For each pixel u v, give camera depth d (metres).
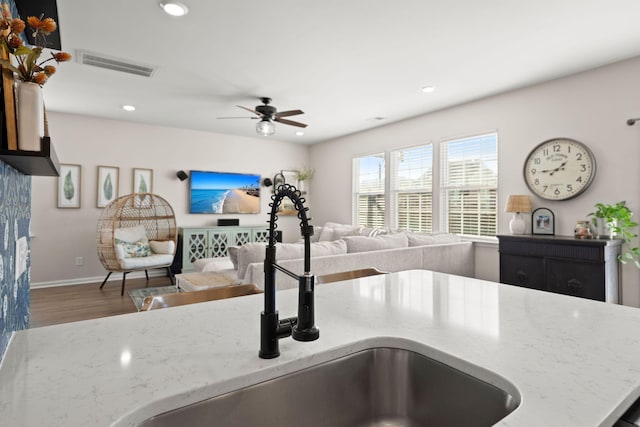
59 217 5.11
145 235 5.37
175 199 5.98
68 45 2.96
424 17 2.54
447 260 4.22
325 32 2.75
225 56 3.17
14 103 0.93
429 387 0.87
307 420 0.83
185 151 6.06
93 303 4.24
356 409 0.90
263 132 4.41
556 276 3.28
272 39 2.86
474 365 0.78
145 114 5.12
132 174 5.61
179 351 0.86
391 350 0.95
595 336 0.95
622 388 0.68
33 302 4.27
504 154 4.14
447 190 4.85
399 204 5.52
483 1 2.34
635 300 3.18
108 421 0.58
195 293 1.52
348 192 6.42
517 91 4.02
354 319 1.09
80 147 5.21
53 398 0.64
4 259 0.98
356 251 3.62
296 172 7.21
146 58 3.22
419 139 5.12
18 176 1.26
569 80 3.60
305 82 3.80
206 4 2.38
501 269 3.72
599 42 2.90
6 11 0.96
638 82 3.16
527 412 0.60
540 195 3.77
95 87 3.97
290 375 0.80
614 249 3.13
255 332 0.99
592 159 3.40
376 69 3.45
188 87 3.96
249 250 3.02
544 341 0.92
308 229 0.81
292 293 1.46
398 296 1.37
